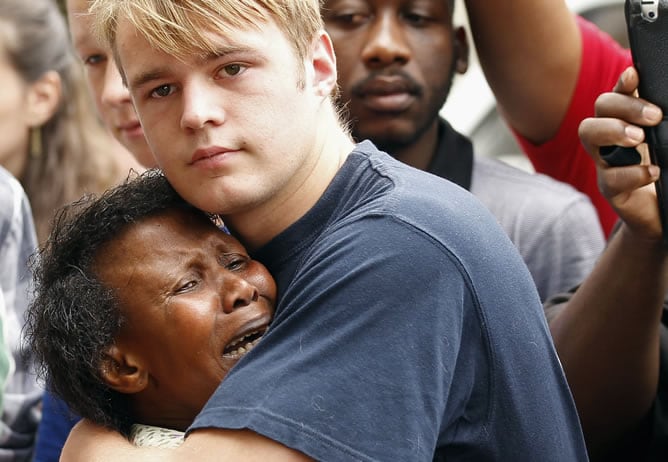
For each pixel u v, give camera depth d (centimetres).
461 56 348
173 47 196
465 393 197
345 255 195
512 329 199
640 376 258
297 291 199
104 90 321
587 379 258
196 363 211
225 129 199
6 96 382
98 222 218
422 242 193
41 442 302
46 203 391
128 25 201
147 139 208
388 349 187
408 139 321
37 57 386
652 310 252
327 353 188
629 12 223
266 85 200
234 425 185
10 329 315
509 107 347
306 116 206
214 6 195
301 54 205
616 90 230
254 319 211
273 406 184
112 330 214
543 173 360
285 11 202
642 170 231
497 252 201
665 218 233
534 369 203
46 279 224
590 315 257
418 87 319
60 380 221
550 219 318
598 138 230
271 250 214
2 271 318
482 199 323
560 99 340
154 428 219
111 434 219
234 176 200
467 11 336
